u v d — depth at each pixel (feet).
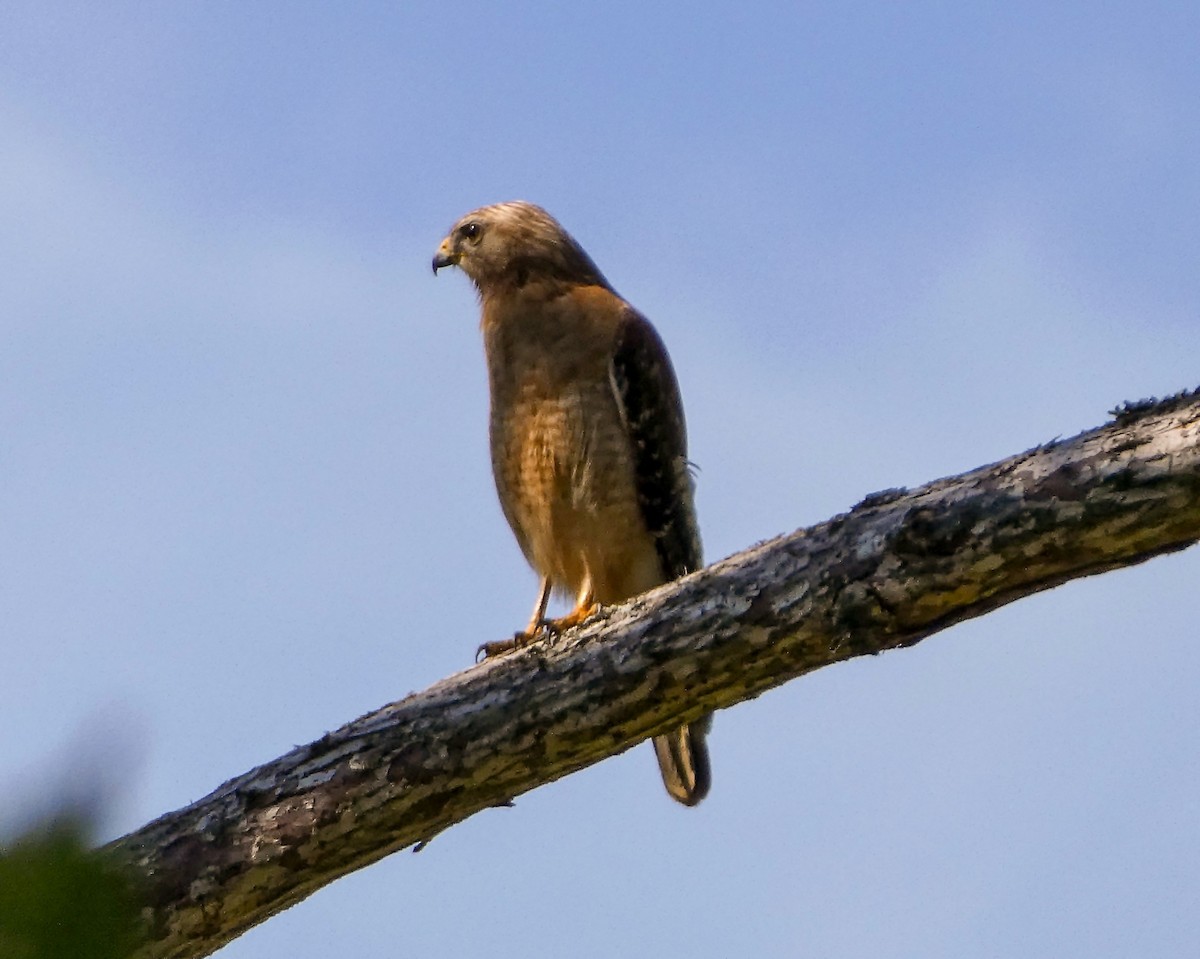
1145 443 24.35
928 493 26.96
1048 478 25.14
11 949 8.43
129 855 29.04
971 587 26.25
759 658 28.40
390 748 29.71
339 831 29.43
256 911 29.63
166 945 29.07
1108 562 25.25
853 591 27.09
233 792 29.86
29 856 8.49
